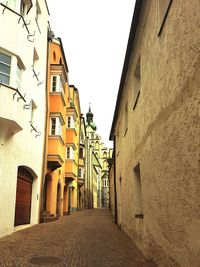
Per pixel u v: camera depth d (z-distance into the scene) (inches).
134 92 431.5
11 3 490.9
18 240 422.9
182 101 186.4
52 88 864.3
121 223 599.2
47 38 791.1
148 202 297.7
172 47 210.5
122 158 609.3
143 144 331.6
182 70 187.0
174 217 203.2
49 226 635.5
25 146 581.0
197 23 161.6
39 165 709.9
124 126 565.9
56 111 854.5
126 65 446.6
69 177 1157.7
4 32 465.4
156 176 259.4
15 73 472.4
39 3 687.7
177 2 197.8
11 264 277.9
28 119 594.6
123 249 361.4
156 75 264.7
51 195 888.3
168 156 218.8
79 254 330.0
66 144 1153.4
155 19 272.1
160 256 244.7
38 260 296.8
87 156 2158.0
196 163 162.1
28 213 656.4
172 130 207.9
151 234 282.0
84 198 1983.3
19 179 581.0
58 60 962.1
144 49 333.7
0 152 453.7
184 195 181.9
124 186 555.2
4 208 466.3
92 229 597.6
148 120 302.4
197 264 161.0
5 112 441.1
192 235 168.6
